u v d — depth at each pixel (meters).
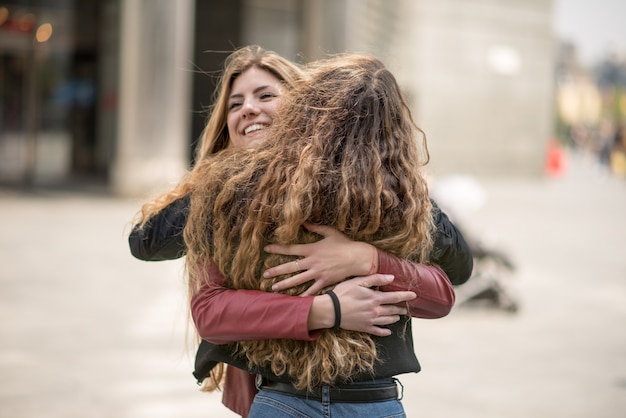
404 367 2.11
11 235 10.96
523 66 26.62
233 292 2.06
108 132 19.52
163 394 4.86
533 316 7.34
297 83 2.29
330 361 2.02
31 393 4.74
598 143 41.81
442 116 25.48
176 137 15.71
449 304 2.18
